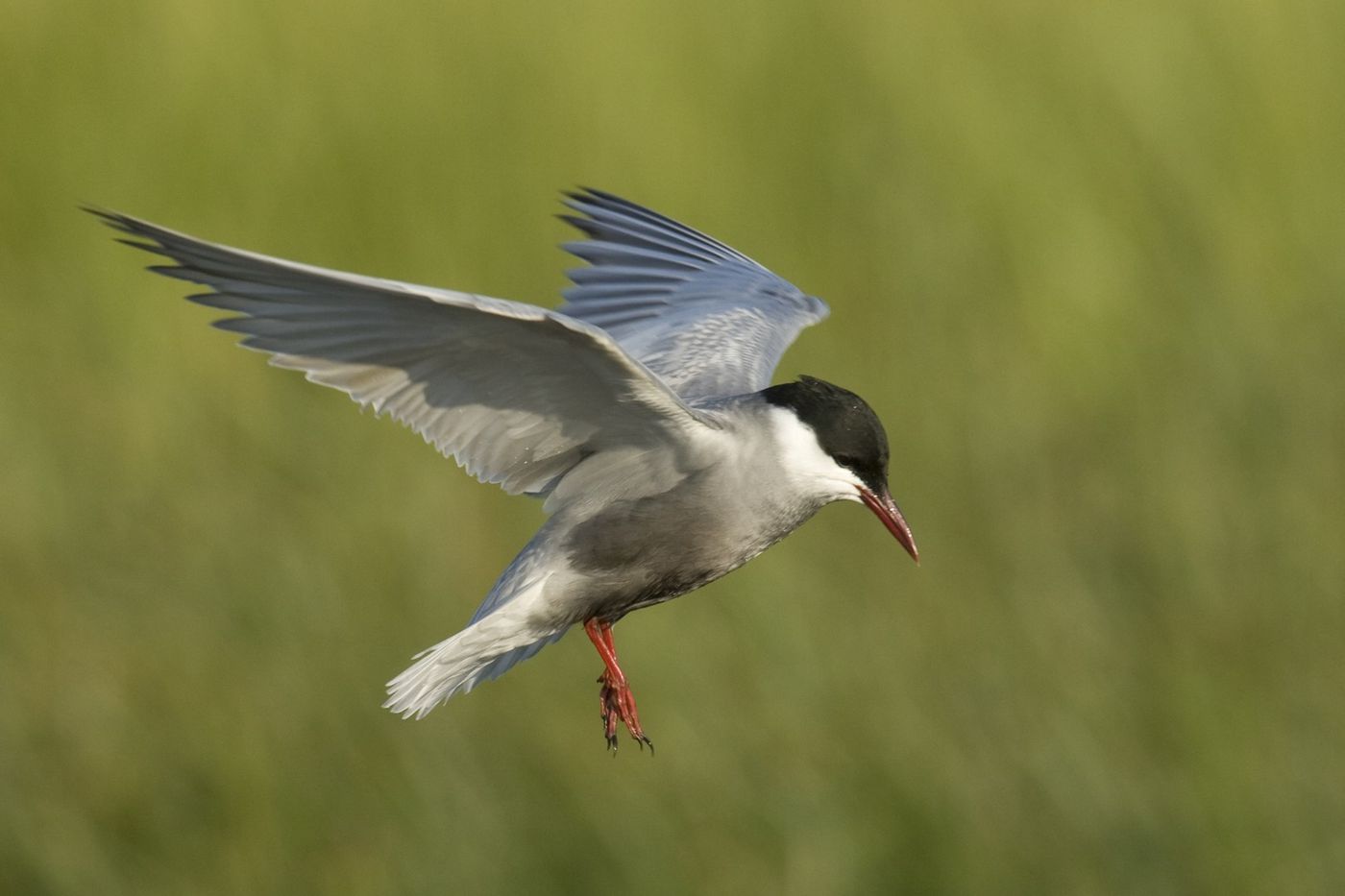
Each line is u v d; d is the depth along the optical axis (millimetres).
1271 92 15688
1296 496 11703
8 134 15227
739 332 8844
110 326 13680
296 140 15500
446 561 11117
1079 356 13812
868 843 9609
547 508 7449
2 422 12430
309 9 16156
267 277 6141
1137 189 15211
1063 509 11750
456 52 16031
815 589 10656
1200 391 13102
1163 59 15938
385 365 6676
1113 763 9898
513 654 7715
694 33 16344
